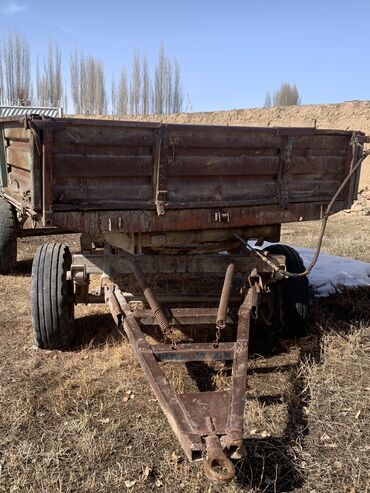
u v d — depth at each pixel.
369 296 6.54
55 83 44.22
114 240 4.47
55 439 3.56
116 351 4.87
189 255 4.71
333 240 10.41
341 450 3.51
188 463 3.33
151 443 3.54
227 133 4.25
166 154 4.05
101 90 43.84
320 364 4.74
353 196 5.17
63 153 3.78
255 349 5.12
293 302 5.16
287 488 3.15
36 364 4.65
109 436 3.60
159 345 3.73
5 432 3.63
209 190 4.36
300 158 4.72
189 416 2.98
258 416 3.84
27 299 6.50
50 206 3.78
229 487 3.11
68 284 4.85
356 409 4.00
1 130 5.37
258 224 4.64
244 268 4.77
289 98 49.25
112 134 3.88
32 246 9.62
